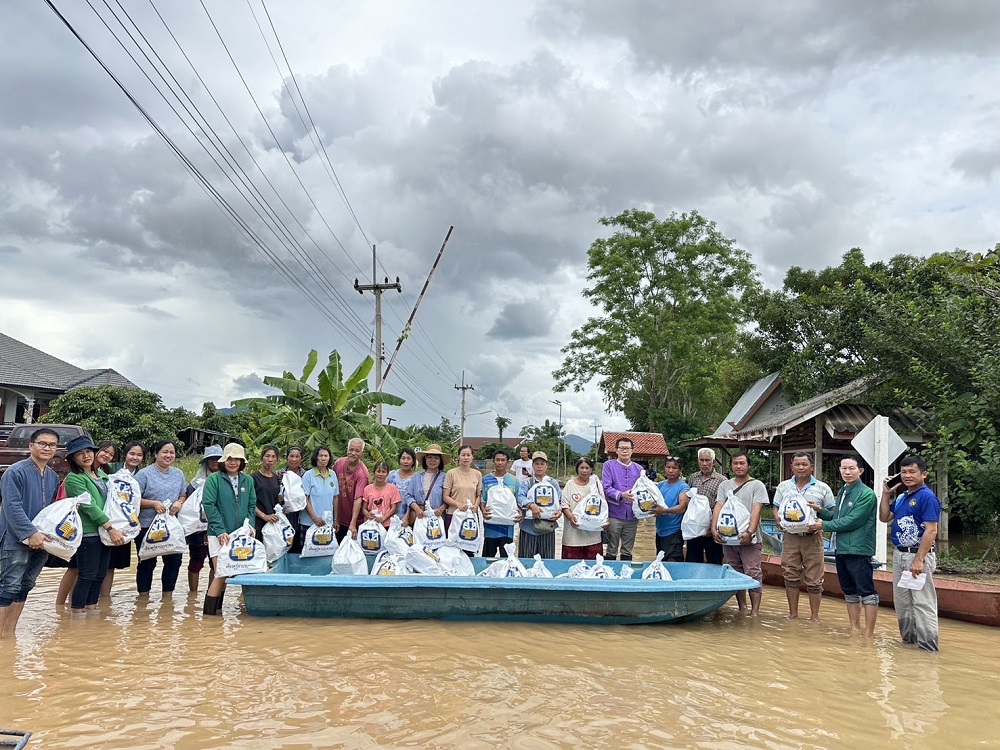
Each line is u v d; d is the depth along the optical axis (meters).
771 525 14.16
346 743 3.98
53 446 6.19
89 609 7.17
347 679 5.08
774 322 23.66
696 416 41.94
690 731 4.36
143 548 7.30
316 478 8.33
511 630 6.67
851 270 22.89
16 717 4.24
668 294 40.19
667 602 6.99
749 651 6.34
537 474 8.98
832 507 7.75
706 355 39.53
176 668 5.25
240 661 5.45
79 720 4.21
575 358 41.09
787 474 20.45
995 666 6.13
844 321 20.61
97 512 6.68
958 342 12.98
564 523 8.85
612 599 6.91
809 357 21.92
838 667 5.93
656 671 5.57
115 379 33.12
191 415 29.64
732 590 7.09
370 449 16.67
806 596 9.74
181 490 8.01
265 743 3.96
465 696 4.80
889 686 5.44
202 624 6.65
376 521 8.20
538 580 6.86
